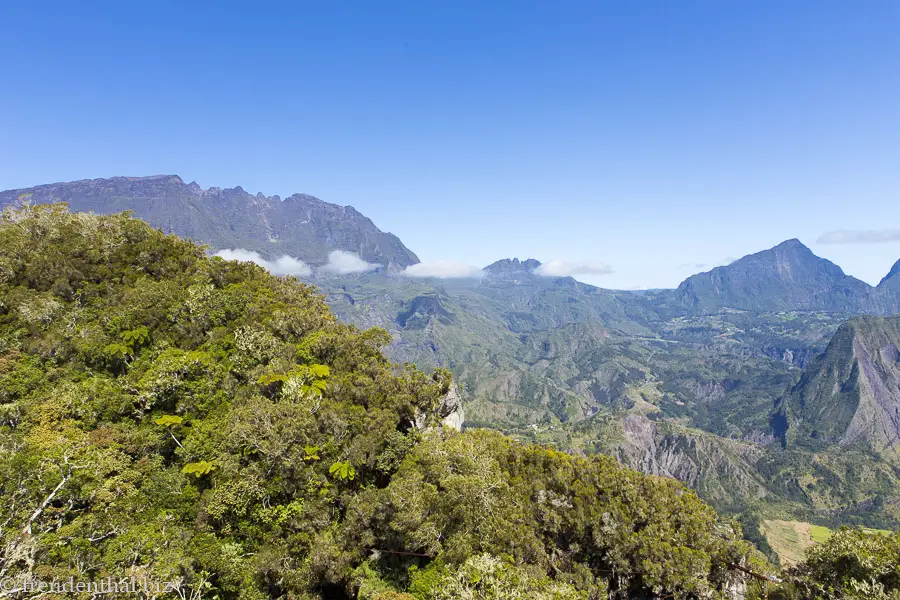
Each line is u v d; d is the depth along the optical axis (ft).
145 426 179.42
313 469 162.61
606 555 152.46
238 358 219.20
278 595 139.74
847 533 132.87
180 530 132.67
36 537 104.78
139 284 261.65
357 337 262.88
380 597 128.36
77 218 304.09
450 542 140.77
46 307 227.20
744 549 158.40
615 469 178.50
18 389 185.98
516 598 107.76
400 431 216.74
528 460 183.52
